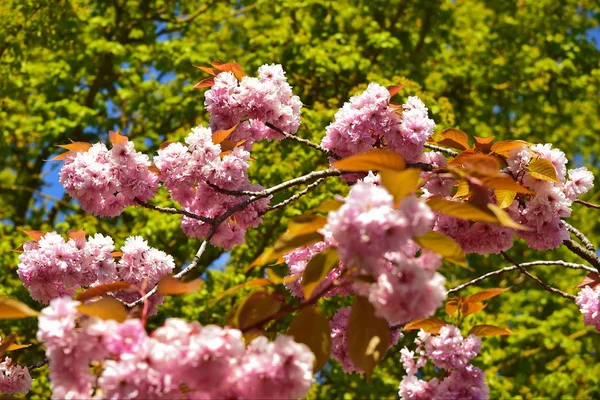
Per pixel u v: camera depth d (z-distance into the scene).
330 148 3.74
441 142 3.40
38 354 9.51
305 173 9.47
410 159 3.60
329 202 1.95
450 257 1.89
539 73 11.90
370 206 1.74
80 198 3.47
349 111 3.60
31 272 3.47
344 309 2.79
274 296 2.18
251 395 1.80
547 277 11.31
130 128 11.62
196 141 3.48
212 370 1.74
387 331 1.98
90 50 10.29
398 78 9.51
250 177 9.55
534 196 3.22
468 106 11.90
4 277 9.28
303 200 9.41
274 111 3.92
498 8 12.69
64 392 1.85
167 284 2.00
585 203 3.46
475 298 2.72
